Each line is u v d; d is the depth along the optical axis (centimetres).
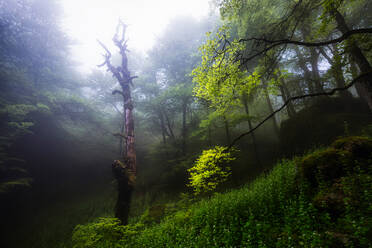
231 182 1495
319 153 607
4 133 1723
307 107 1462
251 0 852
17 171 1859
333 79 1412
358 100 1325
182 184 1833
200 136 1844
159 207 1097
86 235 679
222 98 610
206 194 1235
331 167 538
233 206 625
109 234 693
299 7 686
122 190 914
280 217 488
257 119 1388
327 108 1349
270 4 895
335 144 630
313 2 643
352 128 1110
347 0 919
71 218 1628
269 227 448
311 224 390
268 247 382
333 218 410
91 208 1758
